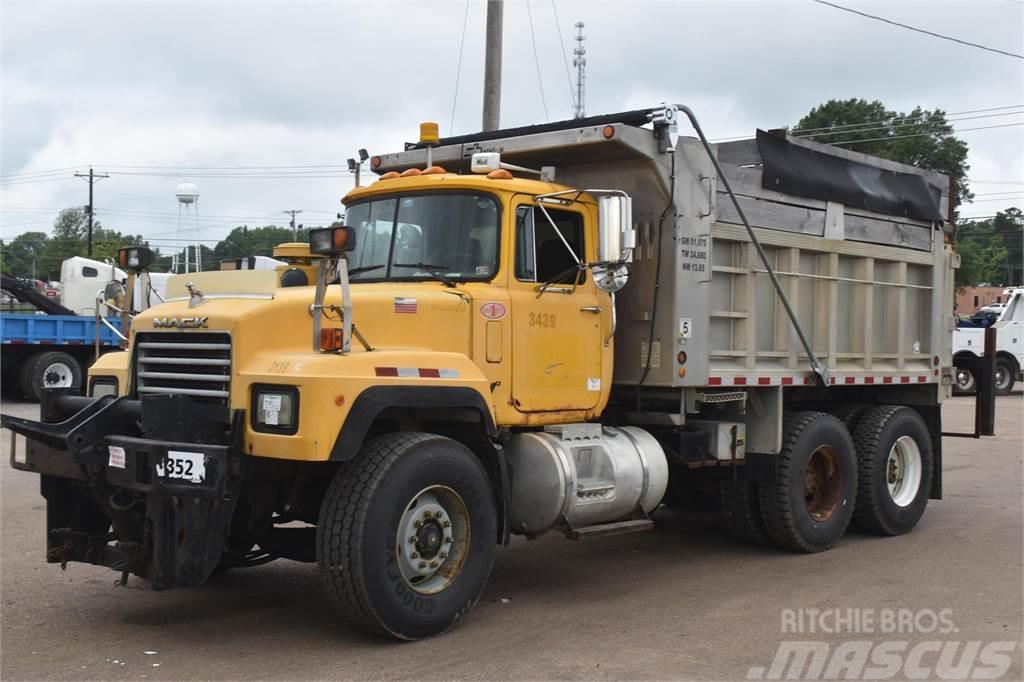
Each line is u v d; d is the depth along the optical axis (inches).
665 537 358.0
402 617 219.5
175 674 203.0
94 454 223.9
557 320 270.2
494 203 260.4
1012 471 534.6
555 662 211.6
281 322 226.2
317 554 218.2
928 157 1740.9
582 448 267.3
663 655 217.0
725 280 314.7
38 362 826.8
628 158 295.6
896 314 383.9
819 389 366.0
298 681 198.5
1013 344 1114.1
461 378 236.7
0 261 2252.7
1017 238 3009.4
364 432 214.5
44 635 230.1
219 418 221.3
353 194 283.4
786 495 322.0
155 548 210.2
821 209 346.3
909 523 368.8
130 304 272.1
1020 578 291.1
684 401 303.6
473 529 235.8
